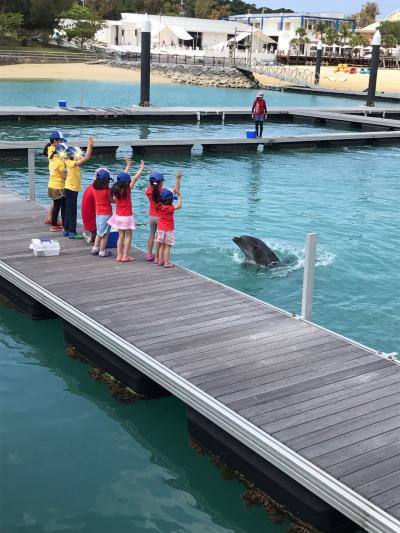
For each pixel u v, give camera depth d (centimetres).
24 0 9012
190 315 902
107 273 1064
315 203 1878
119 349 802
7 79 6256
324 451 592
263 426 630
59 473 668
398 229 1611
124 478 666
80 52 8944
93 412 788
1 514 603
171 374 727
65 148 1245
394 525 503
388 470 566
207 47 9638
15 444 715
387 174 2411
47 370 891
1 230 1295
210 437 702
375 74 4562
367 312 1084
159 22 9731
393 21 11306
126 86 6069
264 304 955
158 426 766
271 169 2433
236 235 1494
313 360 775
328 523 587
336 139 3061
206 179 2189
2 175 2142
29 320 1048
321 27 11069
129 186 1084
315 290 1167
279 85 7025
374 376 738
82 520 602
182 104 4806
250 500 639
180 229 1529
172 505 629
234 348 802
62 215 1284
